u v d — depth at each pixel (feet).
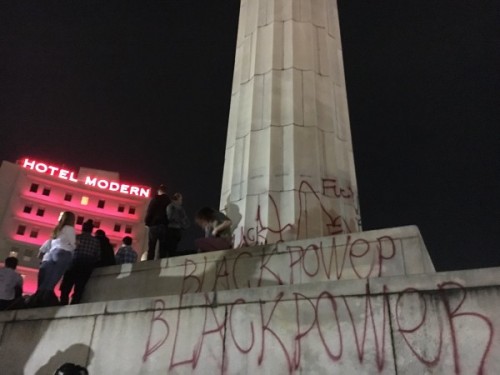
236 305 19.52
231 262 24.80
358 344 16.84
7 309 27.17
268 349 18.13
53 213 215.31
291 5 37.27
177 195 33.14
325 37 37.04
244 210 29.76
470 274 16.24
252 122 32.76
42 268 26.37
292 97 32.65
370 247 22.04
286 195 29.19
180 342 19.86
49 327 23.22
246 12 40.19
